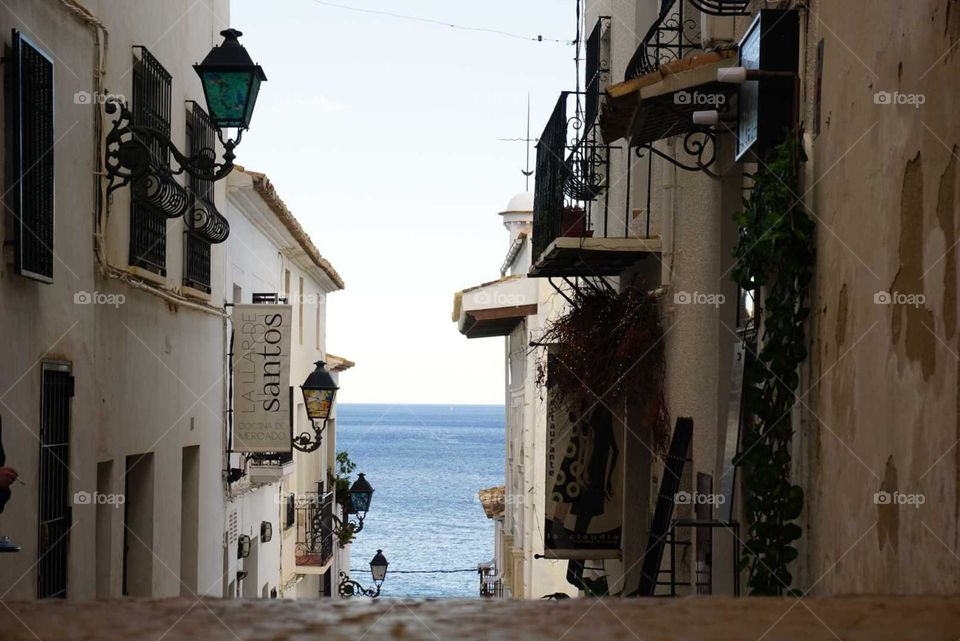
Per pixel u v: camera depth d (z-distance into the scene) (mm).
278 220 46688
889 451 11438
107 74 23609
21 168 17234
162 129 28062
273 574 51719
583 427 28625
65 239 20500
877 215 11992
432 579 135250
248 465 42969
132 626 4246
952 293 9883
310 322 65562
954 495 9695
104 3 23344
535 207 31703
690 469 22969
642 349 26141
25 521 18234
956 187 9844
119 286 24547
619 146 31844
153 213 27125
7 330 17219
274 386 37000
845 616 4664
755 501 14992
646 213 27438
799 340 14750
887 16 11789
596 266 29219
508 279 56312
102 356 23172
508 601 5055
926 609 4855
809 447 14477
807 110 14977
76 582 21094
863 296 12414
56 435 20125
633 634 4246
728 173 20531
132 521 27750
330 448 77312
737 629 4371
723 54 18625
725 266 20531
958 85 9836
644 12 29609
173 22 30266
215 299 35906
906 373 10992
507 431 73875
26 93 17750
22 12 18062
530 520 54375
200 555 33812
